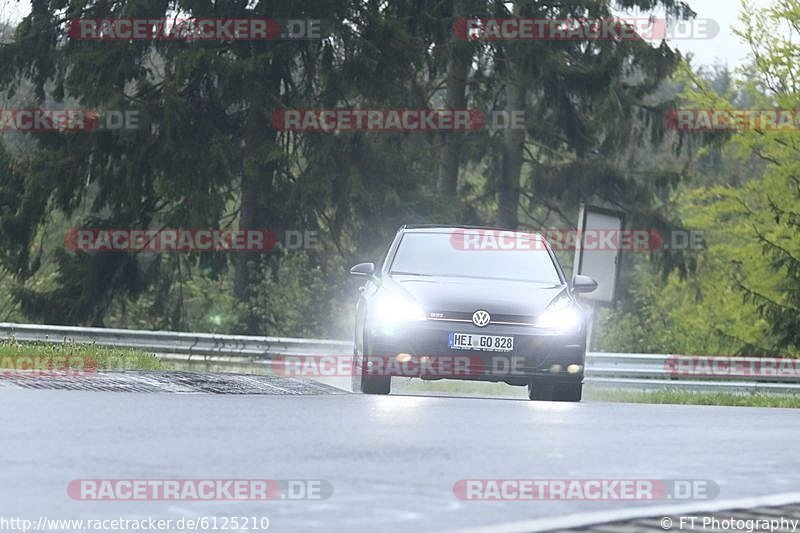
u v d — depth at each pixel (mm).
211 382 52500
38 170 130500
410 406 43750
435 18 139500
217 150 125312
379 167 130500
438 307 51844
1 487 21625
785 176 141500
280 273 124938
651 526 20078
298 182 128125
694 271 149125
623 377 87062
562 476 25734
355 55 128125
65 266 134750
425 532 18875
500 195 151875
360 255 131375
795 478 26891
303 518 19719
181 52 124938
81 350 69125
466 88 153375
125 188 130875
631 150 151750
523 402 49375
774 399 83000
